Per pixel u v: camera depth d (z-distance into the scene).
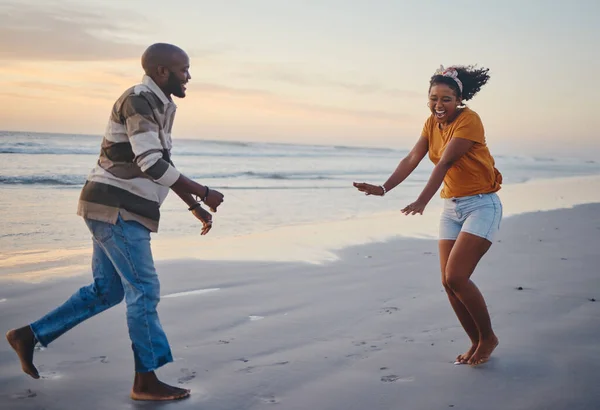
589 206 12.59
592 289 5.41
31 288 5.34
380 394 3.21
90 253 6.91
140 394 3.14
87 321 4.39
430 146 3.85
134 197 3.16
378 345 4.01
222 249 7.34
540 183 19.81
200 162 24.06
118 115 3.12
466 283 3.51
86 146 20.91
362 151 42.84
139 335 3.13
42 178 13.04
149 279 3.19
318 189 15.14
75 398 3.16
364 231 9.05
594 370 3.47
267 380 3.40
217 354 3.83
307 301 5.12
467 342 4.05
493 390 3.23
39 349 3.85
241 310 4.83
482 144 3.57
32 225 8.43
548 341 3.98
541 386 3.26
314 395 3.20
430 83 3.70
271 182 16.56
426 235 8.79
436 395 3.18
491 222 3.56
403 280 5.93
